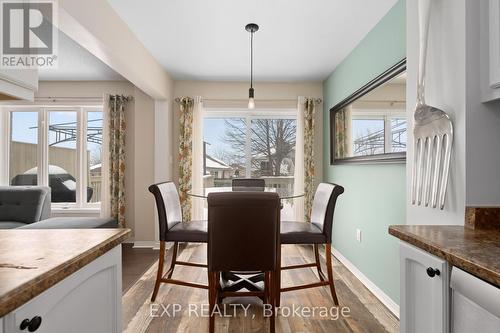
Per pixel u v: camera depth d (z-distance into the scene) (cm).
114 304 104
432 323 94
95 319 93
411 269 108
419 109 134
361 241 275
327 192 228
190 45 291
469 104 116
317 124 414
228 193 172
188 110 402
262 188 304
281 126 429
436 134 131
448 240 96
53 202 418
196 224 244
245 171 429
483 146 116
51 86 406
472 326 77
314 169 410
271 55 318
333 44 289
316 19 240
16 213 345
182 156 400
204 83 411
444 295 87
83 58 322
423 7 131
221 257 175
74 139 420
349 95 302
